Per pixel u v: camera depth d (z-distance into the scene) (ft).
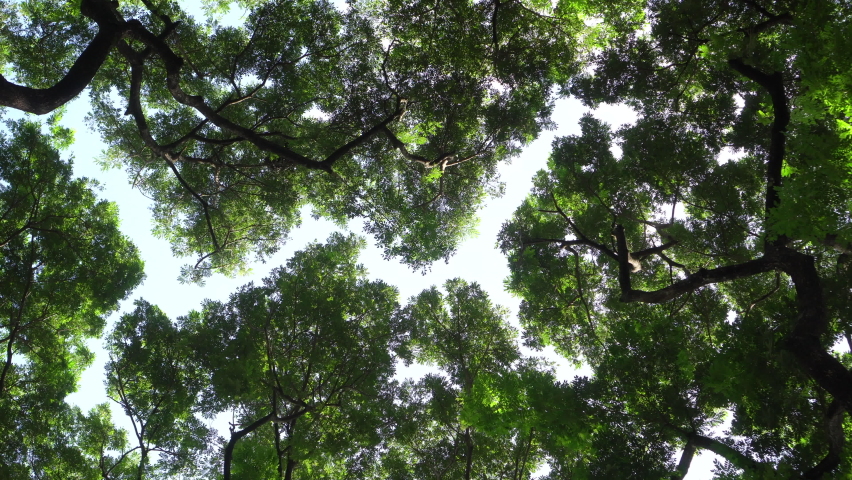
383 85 39.75
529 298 38.01
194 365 35.70
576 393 22.97
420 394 35.83
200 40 42.91
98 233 42.80
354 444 34.96
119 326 37.40
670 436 21.71
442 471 34.19
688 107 35.42
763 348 20.95
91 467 37.24
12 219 39.34
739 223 31.01
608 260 37.55
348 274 40.93
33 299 40.42
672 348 22.71
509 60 39.14
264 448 33.01
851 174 15.99
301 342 36.29
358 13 41.63
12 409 37.63
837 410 18.74
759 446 20.39
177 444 36.17
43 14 43.09
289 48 40.88
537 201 38.68
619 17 38.22
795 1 27.84
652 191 34.06
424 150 43.11
